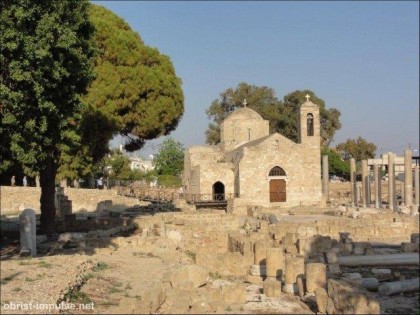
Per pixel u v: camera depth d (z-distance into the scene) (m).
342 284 15.05
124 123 49.34
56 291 15.50
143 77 48.97
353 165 67.06
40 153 21.91
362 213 47.69
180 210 50.28
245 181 62.59
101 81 46.22
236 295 16.84
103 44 47.38
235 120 76.31
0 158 24.20
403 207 53.09
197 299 15.63
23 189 55.75
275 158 63.22
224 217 40.19
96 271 20.09
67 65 22.02
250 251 24.50
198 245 30.83
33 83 20.38
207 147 78.50
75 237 30.28
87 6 24.66
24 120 20.80
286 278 18.77
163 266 21.72
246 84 109.75
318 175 63.88
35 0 21.09
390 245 30.53
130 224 36.56
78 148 45.88
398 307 16.72
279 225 35.50
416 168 60.88
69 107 22.92
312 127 64.50
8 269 18.66
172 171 102.00
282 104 108.25
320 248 26.03
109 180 82.69
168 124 52.34
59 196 46.50
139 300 14.31
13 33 19.72
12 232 34.12
